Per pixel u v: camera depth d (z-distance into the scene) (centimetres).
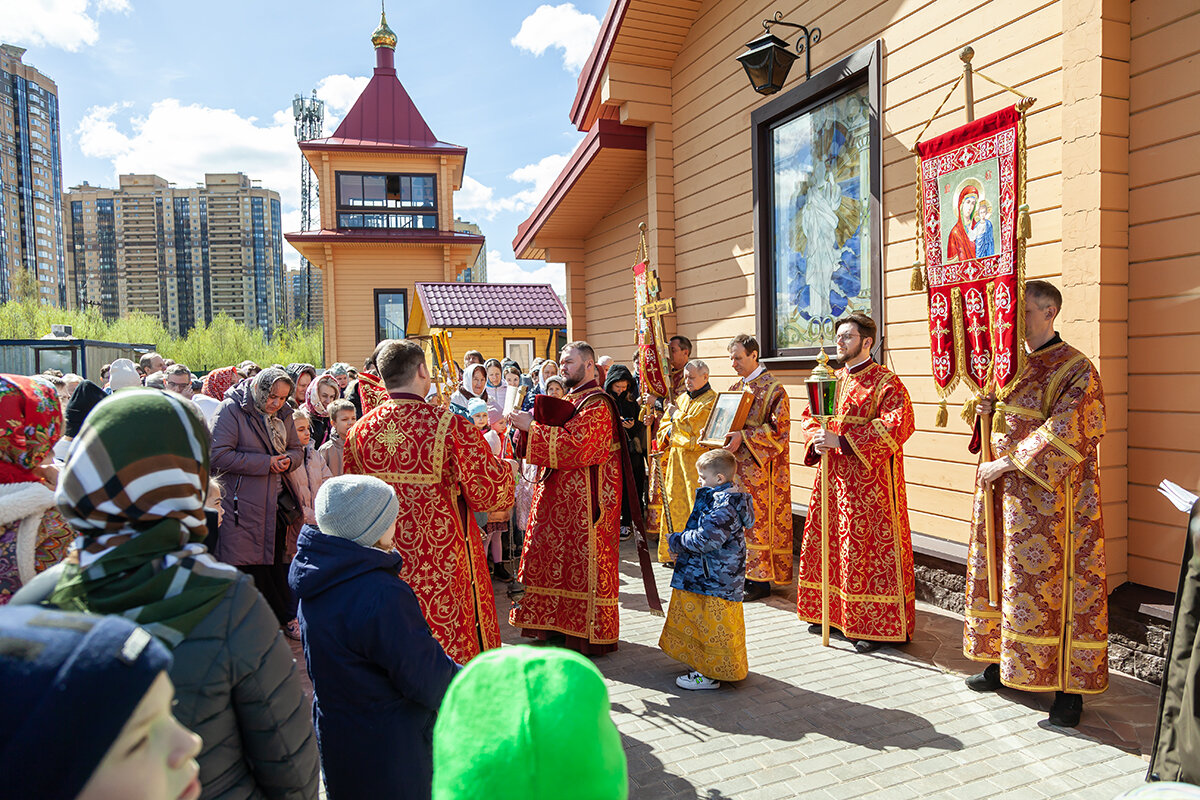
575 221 1091
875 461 435
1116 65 386
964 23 482
